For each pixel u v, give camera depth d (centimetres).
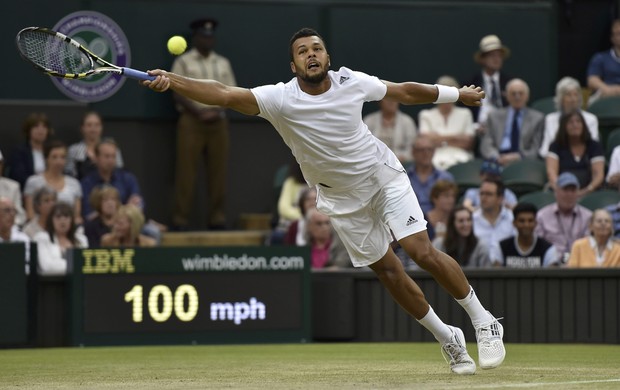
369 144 1944
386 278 2016
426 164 3809
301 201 3684
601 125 4234
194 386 1864
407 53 4597
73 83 4281
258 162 4503
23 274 3070
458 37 4638
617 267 3094
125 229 3403
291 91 1903
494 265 3316
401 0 4600
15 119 4088
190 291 3120
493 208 3447
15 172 3853
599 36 4881
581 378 1941
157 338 3100
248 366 2350
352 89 1919
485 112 4300
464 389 1716
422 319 2012
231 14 4462
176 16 4394
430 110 4231
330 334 3225
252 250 3156
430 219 3556
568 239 3512
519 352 2764
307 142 1920
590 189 3859
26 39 1889
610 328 3097
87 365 2448
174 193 4375
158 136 4391
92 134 3972
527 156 4100
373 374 2075
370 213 1989
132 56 4344
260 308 3156
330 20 4541
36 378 2105
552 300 3125
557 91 4006
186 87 1825
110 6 4319
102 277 3069
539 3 4716
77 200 3806
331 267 3384
